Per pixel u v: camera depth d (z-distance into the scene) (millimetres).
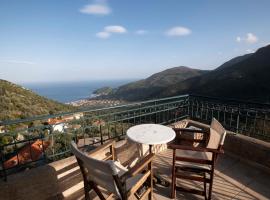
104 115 3578
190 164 2502
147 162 2027
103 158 2662
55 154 2959
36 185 2535
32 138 2734
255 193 2660
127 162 3219
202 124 4445
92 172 1867
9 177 2424
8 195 2346
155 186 2846
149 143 2320
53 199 2664
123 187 1741
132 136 2547
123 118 3840
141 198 2135
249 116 3695
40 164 2801
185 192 2592
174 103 4711
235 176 3062
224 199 2559
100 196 2012
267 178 3000
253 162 3332
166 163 3510
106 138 3656
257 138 3510
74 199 2672
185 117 5020
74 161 2875
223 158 3619
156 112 4363
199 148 2250
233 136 3611
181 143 2979
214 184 2881
